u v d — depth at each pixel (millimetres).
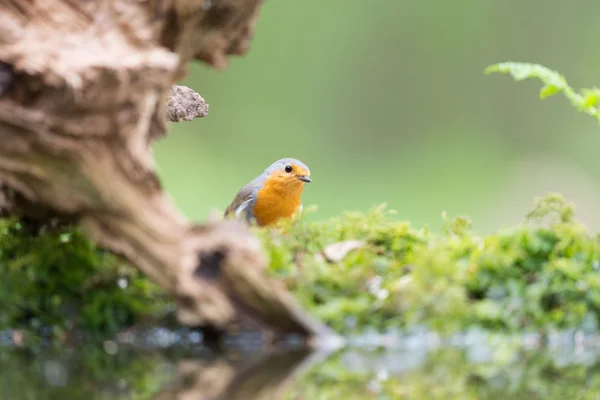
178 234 8133
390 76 40438
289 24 40000
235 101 39094
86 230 8234
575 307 8773
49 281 8852
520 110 39250
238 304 8258
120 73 7570
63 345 8492
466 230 10531
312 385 6961
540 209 10273
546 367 7578
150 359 7918
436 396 6602
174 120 13117
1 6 7812
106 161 7973
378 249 9812
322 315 8633
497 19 39906
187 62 9211
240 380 7145
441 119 40312
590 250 9258
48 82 7500
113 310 8836
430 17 40188
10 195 8422
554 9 39812
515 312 8789
